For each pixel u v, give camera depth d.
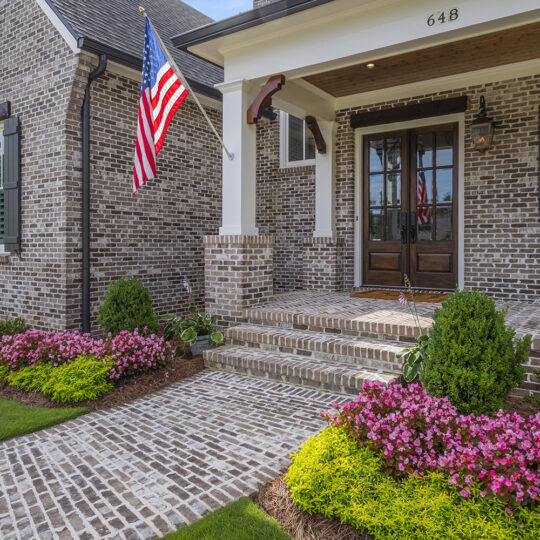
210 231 8.85
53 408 4.23
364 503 2.37
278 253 9.64
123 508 2.63
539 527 2.13
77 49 6.33
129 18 8.34
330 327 5.32
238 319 6.02
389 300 6.59
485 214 6.65
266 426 3.72
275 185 9.65
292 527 2.41
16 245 7.14
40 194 6.86
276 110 9.62
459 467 2.42
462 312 3.21
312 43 5.48
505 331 3.23
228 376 5.06
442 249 7.15
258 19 5.35
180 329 5.76
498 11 4.41
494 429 2.62
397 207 7.57
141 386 4.76
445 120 7.00
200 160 8.62
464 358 3.10
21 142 7.16
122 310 5.73
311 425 3.71
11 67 7.28
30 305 7.08
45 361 5.09
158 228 7.82
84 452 3.36
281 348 5.25
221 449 3.34
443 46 5.73
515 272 6.45
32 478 3.00
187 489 2.81
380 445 2.67
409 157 7.39
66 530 2.44
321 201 8.02
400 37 4.91
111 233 7.06
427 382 3.28
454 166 7.02
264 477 2.93
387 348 4.58
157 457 3.24
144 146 5.20
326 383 4.47
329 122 7.86
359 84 7.17
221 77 9.19
